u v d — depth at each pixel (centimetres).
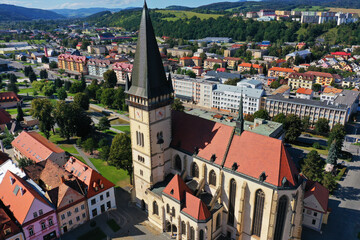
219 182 7306
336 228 8150
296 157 12669
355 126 16525
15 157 12656
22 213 7125
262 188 6506
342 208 8981
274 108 17500
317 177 9925
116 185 10256
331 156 10831
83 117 14200
